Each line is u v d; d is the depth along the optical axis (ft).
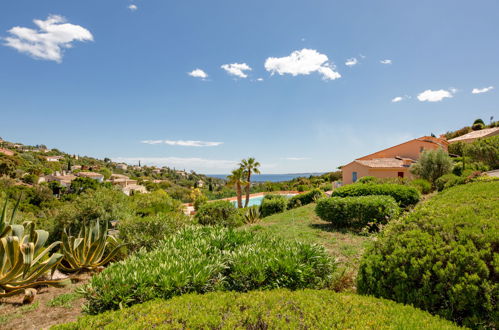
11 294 16.07
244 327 8.34
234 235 18.07
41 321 14.23
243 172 106.22
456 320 8.87
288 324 8.26
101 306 10.65
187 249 15.58
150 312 9.41
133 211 39.58
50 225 29.14
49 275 21.48
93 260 22.81
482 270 9.12
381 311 8.93
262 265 12.71
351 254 22.12
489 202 15.52
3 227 16.85
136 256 15.05
